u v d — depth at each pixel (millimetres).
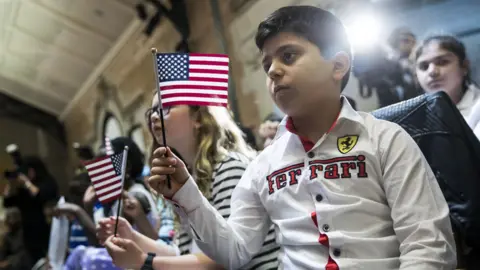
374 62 3020
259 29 1435
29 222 5543
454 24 2529
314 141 1429
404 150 1301
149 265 1679
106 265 2461
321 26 1373
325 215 1302
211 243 1453
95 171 2070
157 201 2664
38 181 5848
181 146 1974
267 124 3234
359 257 1265
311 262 1310
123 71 8219
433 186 1278
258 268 1649
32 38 9062
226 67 1548
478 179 1574
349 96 3281
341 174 1326
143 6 6578
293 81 1356
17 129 12188
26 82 11266
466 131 1625
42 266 3910
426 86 2611
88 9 7430
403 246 1224
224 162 1864
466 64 2445
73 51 8992
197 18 5645
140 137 7609
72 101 11188
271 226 1680
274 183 1440
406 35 2789
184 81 1533
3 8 8305
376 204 1296
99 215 2871
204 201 1459
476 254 1577
